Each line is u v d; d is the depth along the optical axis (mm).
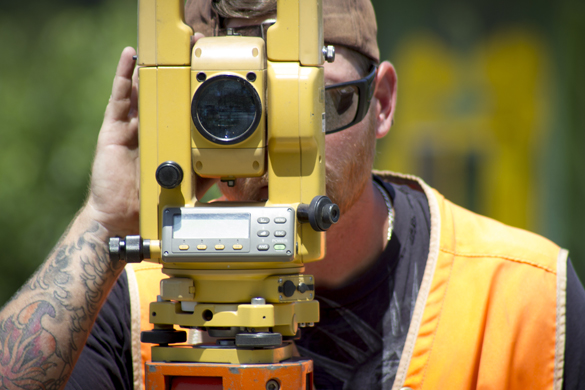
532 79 21062
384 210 5773
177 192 4082
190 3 5484
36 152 14453
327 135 5082
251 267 3883
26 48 16984
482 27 21422
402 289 5488
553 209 20734
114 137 4984
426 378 5250
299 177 4039
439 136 21734
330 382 5301
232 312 3846
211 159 4016
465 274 5543
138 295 5582
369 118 5457
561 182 20688
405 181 6434
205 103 3980
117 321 5551
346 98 5105
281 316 3914
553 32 20828
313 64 4047
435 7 21438
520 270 5574
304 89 3980
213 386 3814
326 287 5496
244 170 4020
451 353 5297
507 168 21281
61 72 14727
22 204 14258
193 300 3953
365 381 5285
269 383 3738
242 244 3828
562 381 5391
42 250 14383
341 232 5391
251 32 4746
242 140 3943
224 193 4977
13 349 4594
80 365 5336
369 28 5543
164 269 4094
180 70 4066
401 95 21766
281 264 3936
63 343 4656
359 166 5285
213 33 5234
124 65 4949
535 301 5465
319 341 5367
